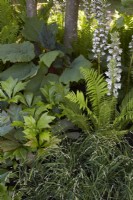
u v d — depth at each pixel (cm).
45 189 200
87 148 211
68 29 311
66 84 271
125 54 301
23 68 281
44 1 407
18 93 265
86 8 311
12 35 309
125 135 253
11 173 213
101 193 196
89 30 303
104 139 219
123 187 199
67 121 247
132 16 314
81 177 200
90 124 255
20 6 359
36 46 307
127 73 284
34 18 306
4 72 284
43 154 214
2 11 323
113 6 359
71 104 242
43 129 237
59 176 205
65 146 226
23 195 208
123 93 275
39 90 272
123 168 203
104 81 253
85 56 305
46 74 285
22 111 247
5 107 257
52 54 264
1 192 207
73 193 191
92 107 252
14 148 230
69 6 302
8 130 231
